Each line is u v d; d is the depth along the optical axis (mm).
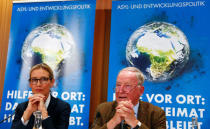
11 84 3521
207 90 3018
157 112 2148
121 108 1865
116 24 3373
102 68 3748
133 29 3324
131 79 1999
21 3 3691
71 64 3443
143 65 3232
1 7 4000
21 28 3627
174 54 3170
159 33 3246
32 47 3564
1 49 3898
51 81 2471
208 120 2963
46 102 2455
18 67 3547
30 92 3469
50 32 3562
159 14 3281
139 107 2146
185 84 3090
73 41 3488
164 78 3160
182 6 3229
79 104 3344
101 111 2207
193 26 3162
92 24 3488
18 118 2463
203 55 3084
